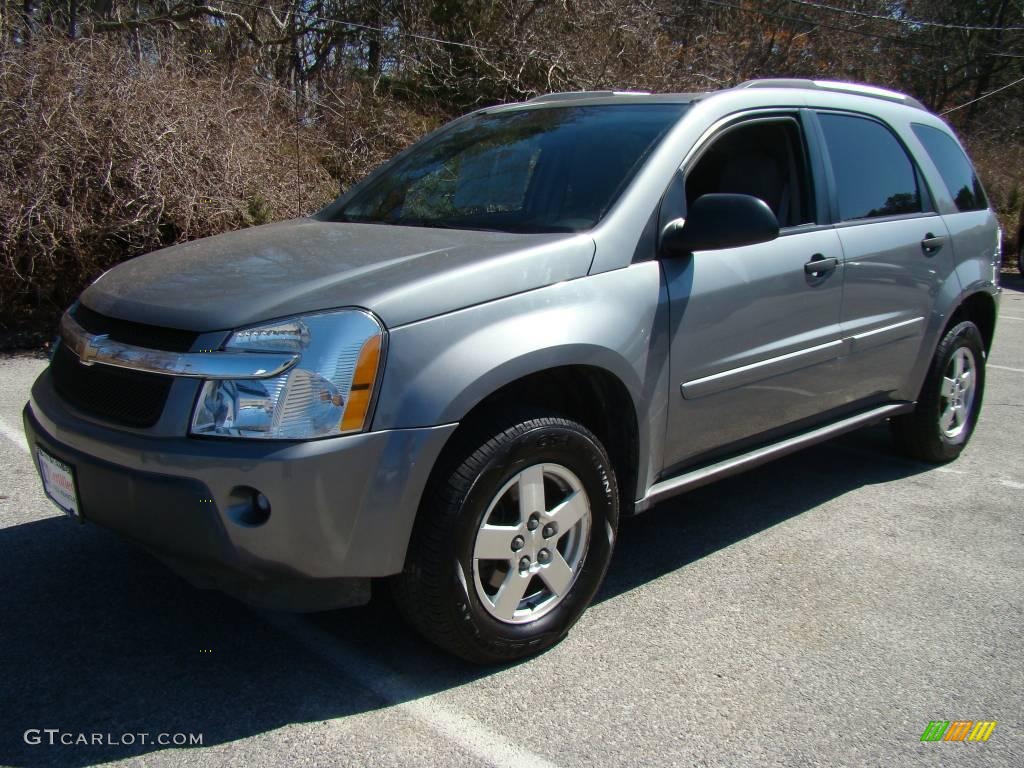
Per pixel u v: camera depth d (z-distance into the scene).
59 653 3.01
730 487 4.82
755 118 3.87
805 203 4.02
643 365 3.20
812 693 2.91
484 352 2.74
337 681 2.90
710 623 3.35
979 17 29.30
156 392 2.60
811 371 3.98
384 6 15.37
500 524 2.94
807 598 3.57
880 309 4.33
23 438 5.16
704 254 3.47
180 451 2.50
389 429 2.58
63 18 11.48
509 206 3.56
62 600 3.36
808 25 23.58
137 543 2.71
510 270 2.90
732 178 3.75
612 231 3.21
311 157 11.14
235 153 8.81
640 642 3.20
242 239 3.46
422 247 3.07
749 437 3.83
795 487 4.84
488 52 15.60
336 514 2.54
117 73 8.24
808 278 3.86
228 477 2.47
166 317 2.67
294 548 2.53
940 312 4.76
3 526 3.96
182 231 8.37
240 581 2.63
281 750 2.55
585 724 2.71
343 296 2.65
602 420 3.31
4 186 7.50
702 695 2.88
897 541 4.14
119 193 7.97
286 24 14.80
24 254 7.68
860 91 4.64
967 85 31.44
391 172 4.26
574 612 3.13
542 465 2.94
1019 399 6.97
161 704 2.75
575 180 3.50
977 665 3.12
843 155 4.28
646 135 3.58
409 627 3.24
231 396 2.50
